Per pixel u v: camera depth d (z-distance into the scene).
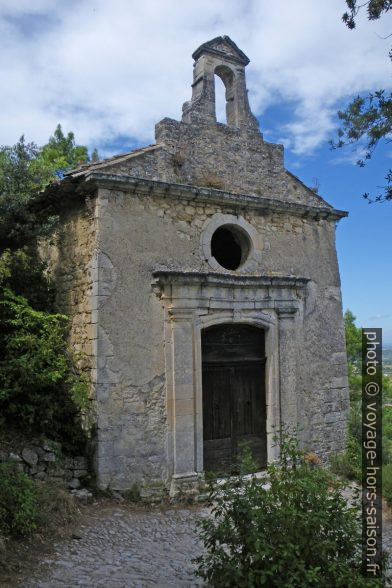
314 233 10.06
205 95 9.04
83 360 7.82
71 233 8.54
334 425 9.73
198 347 8.20
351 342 18.55
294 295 9.45
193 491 7.74
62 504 6.29
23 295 8.77
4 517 5.34
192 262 8.39
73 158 17.38
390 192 5.27
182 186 8.18
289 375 9.21
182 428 7.87
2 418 7.17
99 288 7.50
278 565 4.00
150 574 5.05
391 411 15.32
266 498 4.39
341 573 4.05
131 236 7.86
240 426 8.84
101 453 7.27
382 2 5.07
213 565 4.31
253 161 9.42
